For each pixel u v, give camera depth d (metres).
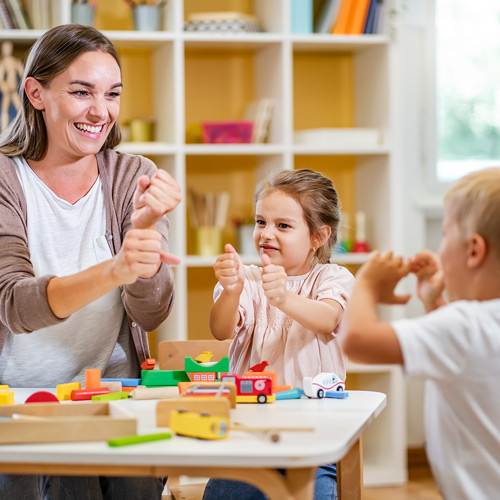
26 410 1.50
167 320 3.86
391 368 3.86
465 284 1.51
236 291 2.08
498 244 1.45
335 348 2.12
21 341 2.09
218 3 4.14
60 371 2.12
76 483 2.02
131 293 2.02
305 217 2.26
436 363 1.40
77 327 2.11
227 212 4.14
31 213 2.11
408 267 1.57
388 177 3.88
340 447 1.30
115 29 4.00
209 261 3.74
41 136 2.12
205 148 3.72
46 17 3.65
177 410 1.45
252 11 4.19
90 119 2.05
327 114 4.26
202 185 4.14
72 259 2.13
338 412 1.62
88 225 2.16
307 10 3.85
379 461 3.95
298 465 1.25
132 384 1.94
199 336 4.15
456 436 1.43
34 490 1.92
